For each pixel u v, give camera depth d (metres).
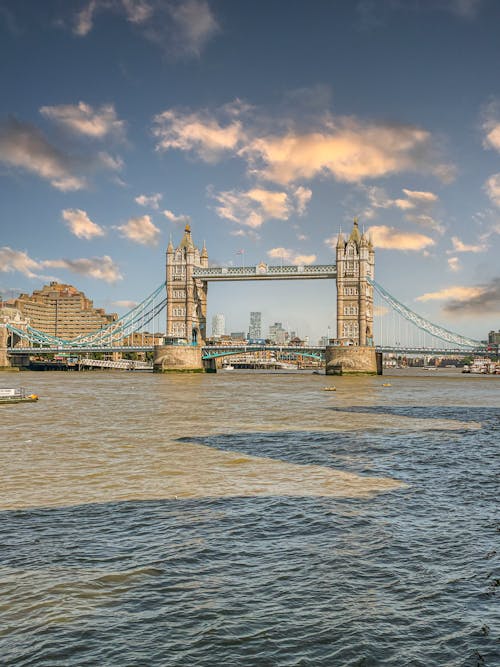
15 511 30.72
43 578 22.19
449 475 39.91
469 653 17.33
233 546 25.52
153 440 55.62
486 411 87.38
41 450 49.78
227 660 17.03
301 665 16.81
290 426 66.94
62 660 16.98
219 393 127.25
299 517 29.70
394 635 18.28
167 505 31.95
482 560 23.94
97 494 34.41
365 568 23.17
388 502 32.69
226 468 42.25
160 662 16.92
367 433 61.06
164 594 20.92
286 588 21.44
